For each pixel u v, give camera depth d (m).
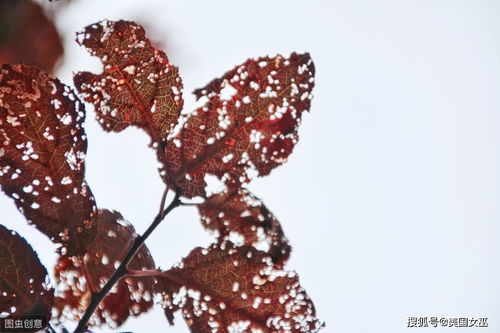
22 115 0.42
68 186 0.42
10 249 0.42
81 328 0.42
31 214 0.42
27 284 0.42
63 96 0.42
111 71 0.42
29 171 0.42
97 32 0.42
